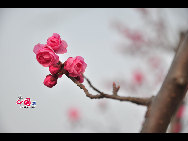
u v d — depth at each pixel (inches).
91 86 18.5
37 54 19.2
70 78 19.1
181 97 16.8
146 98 17.9
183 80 16.6
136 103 18.0
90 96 18.5
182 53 16.8
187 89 16.8
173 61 17.1
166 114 16.9
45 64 19.2
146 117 17.5
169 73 17.0
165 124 17.0
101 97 18.3
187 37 16.9
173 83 16.7
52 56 19.0
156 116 17.1
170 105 16.8
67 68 19.1
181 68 16.7
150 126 17.1
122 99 18.1
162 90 17.1
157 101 17.2
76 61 19.2
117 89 18.5
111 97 18.2
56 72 19.2
